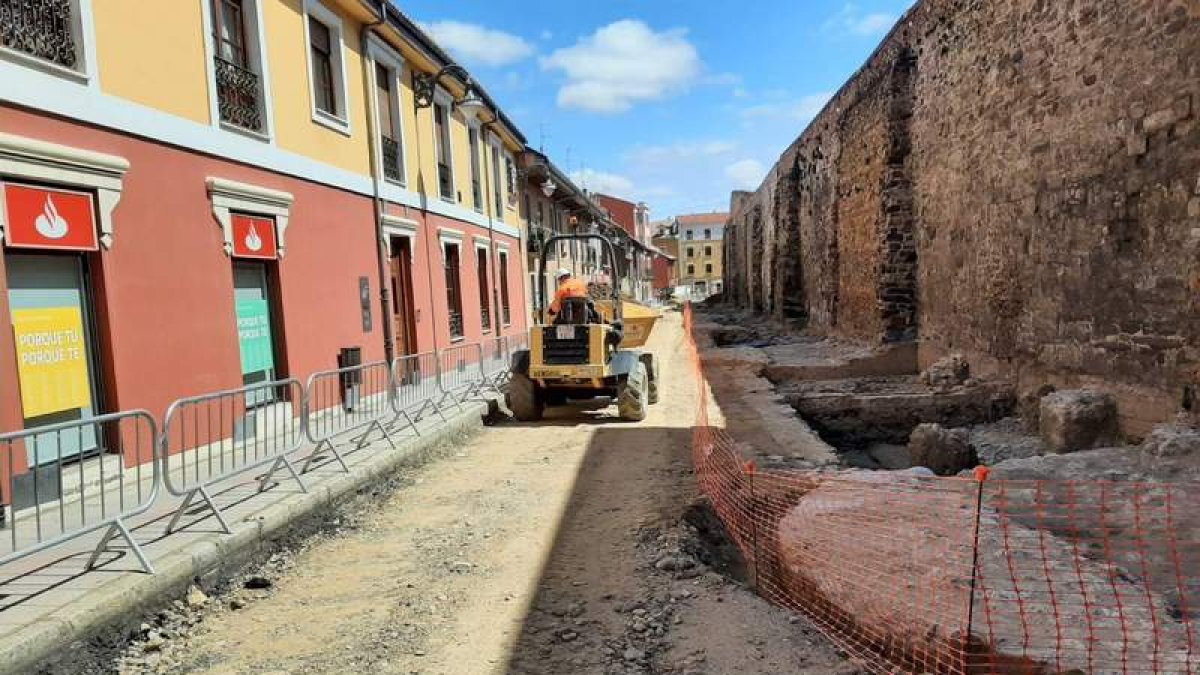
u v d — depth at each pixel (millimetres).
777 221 28078
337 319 10422
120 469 4703
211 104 7867
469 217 16719
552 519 6398
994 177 10758
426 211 14031
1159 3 7039
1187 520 4973
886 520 5137
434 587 4992
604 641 4102
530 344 10797
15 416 5527
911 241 14641
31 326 5844
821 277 21500
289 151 9406
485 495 7281
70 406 6086
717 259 102062
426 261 13953
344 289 10688
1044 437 8234
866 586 4172
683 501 6652
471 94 15531
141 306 6762
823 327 21188
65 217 6020
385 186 12242
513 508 6793
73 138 6109
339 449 8031
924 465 8727
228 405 6758
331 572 5379
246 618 4609
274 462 6371
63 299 6125
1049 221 9195
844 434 11422
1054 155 9031
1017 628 3535
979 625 3568
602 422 11031
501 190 19922
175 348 7156
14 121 5590
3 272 5484
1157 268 7172
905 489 5844
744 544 5695
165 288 7062
